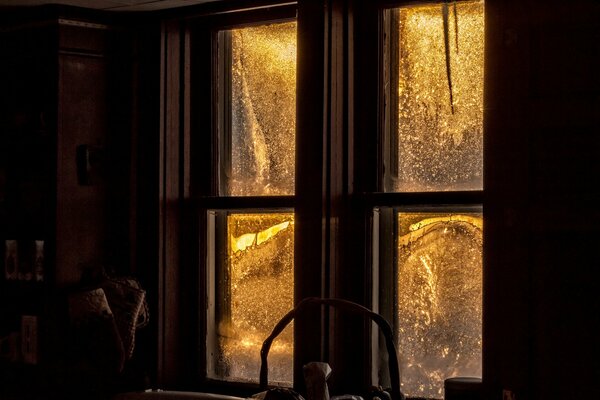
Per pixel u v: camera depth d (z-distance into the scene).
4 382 3.73
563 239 2.28
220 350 3.56
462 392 2.65
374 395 2.74
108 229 3.70
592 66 2.22
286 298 3.40
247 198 3.46
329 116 3.12
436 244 3.06
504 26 2.43
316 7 3.12
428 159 3.10
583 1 2.23
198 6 3.54
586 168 2.23
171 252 3.61
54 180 3.59
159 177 3.61
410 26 3.15
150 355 3.58
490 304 2.47
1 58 3.80
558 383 2.28
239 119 3.56
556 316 2.29
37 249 3.69
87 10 3.64
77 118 3.64
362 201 3.16
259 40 3.53
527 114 2.36
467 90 3.04
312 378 2.69
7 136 3.80
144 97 3.67
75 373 3.60
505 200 2.42
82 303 3.47
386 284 3.15
